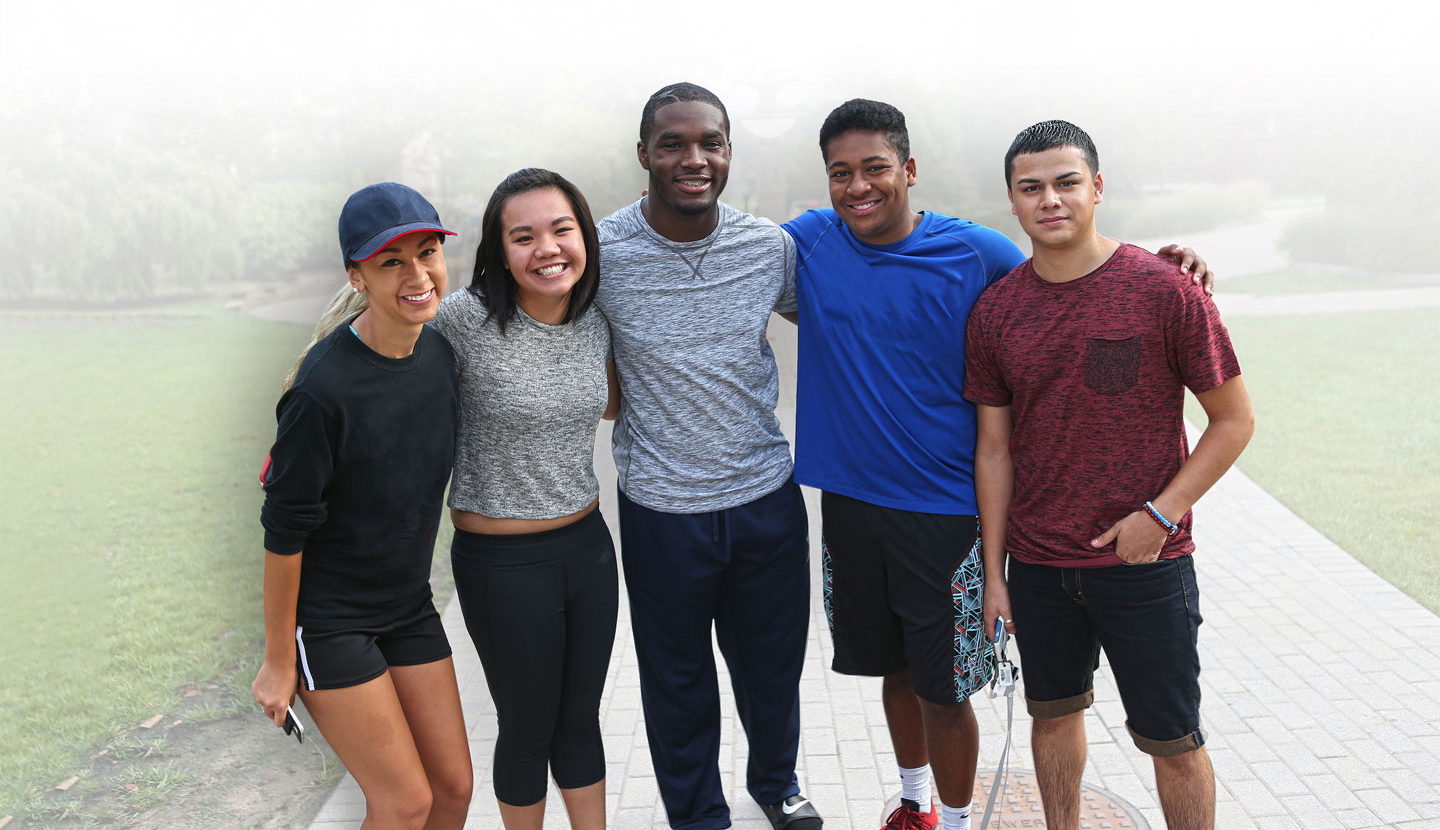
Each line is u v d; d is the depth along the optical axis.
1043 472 2.62
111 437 11.07
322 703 2.45
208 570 6.69
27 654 5.45
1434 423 9.03
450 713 2.68
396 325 2.34
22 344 18.16
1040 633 2.72
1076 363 2.51
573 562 2.78
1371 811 3.32
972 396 2.79
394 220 2.24
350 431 2.32
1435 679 4.24
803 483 2.99
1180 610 2.54
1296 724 3.90
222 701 4.63
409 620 2.60
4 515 8.21
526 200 2.53
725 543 2.98
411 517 2.47
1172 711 2.58
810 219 3.02
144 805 3.73
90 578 6.65
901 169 2.79
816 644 4.80
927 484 2.85
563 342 2.70
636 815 3.46
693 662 3.12
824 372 2.95
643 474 2.96
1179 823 2.63
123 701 4.71
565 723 2.93
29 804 3.80
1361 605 5.05
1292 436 8.73
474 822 3.43
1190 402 9.91
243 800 3.73
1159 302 2.42
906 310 2.81
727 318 2.88
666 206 2.80
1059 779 2.82
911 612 2.91
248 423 11.65
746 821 3.38
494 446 2.69
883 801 3.48
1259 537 6.12
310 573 2.45
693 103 2.73
